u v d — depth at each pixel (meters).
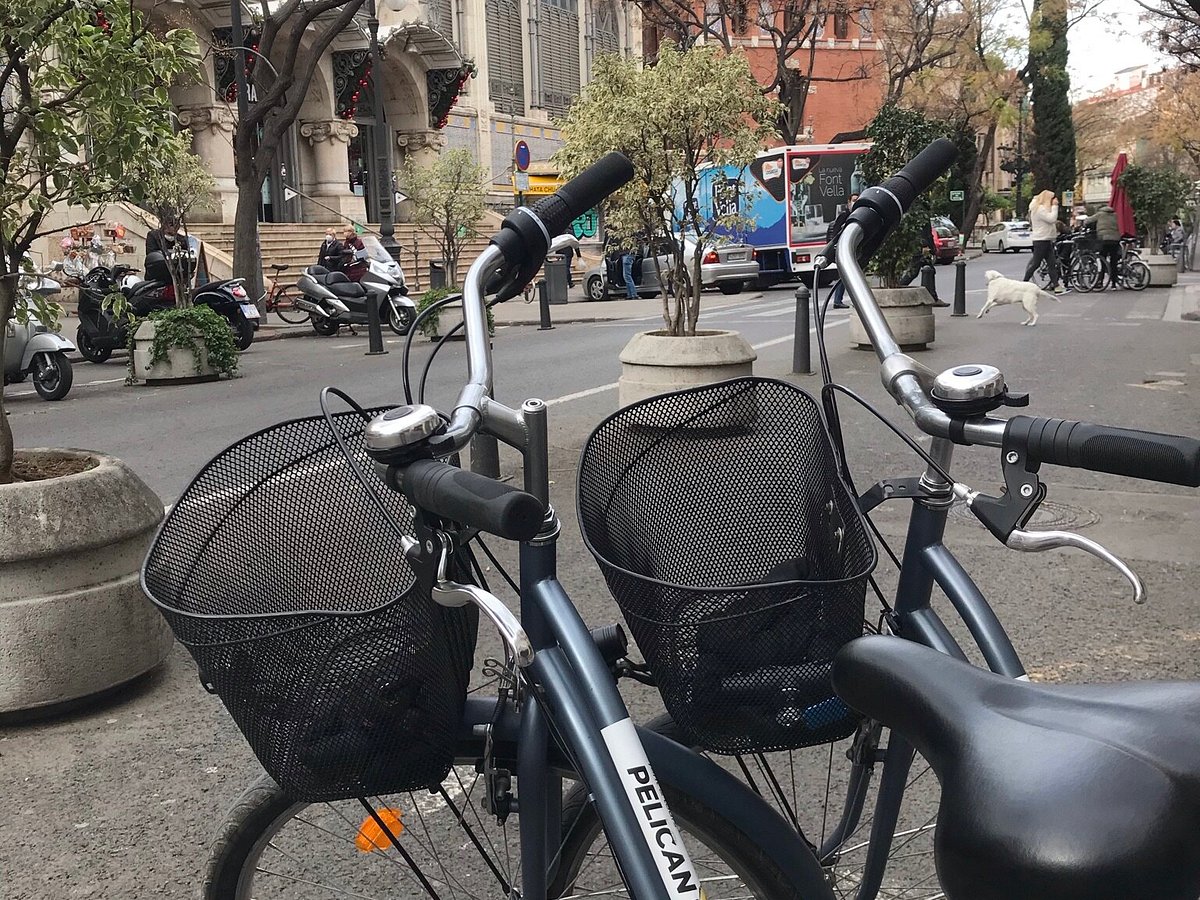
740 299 25.36
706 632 1.58
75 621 3.94
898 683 1.12
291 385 12.97
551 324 20.95
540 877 1.71
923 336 13.74
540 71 41.31
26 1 4.08
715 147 8.78
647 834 1.45
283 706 1.58
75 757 3.73
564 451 8.27
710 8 44.66
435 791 1.83
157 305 16.41
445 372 13.41
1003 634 1.80
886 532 5.90
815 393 10.40
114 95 4.37
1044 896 0.88
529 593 1.63
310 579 1.96
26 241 4.59
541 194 39.72
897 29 42.09
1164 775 0.91
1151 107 65.50
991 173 87.44
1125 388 10.63
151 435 9.87
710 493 2.01
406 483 1.48
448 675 1.62
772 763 3.24
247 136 20.47
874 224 2.07
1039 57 50.84
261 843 2.10
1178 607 4.82
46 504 3.89
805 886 1.78
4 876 3.04
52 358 12.27
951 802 0.98
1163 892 0.87
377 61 24.41
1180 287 24.33
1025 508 1.68
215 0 25.38
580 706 1.54
